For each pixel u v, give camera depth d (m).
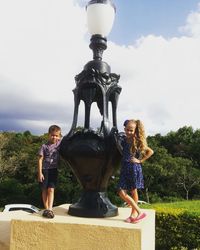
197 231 7.90
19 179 25.25
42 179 4.06
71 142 3.85
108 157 3.76
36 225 3.31
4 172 25.09
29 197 23.16
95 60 4.12
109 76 4.04
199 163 28.16
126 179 3.73
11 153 26.34
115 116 4.12
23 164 25.36
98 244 3.20
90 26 4.20
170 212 8.18
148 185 24.08
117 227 3.18
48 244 3.27
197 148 28.22
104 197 3.92
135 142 3.72
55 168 4.13
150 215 4.15
